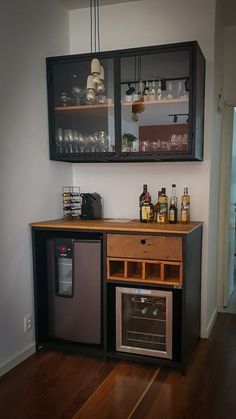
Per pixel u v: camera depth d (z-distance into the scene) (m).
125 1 2.74
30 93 2.45
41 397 2.00
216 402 1.95
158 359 2.30
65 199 2.92
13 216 2.32
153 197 2.84
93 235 2.38
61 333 2.55
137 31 2.74
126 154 2.51
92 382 2.15
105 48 2.84
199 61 2.36
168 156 2.41
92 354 2.47
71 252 2.42
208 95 2.61
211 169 2.71
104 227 2.32
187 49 2.26
